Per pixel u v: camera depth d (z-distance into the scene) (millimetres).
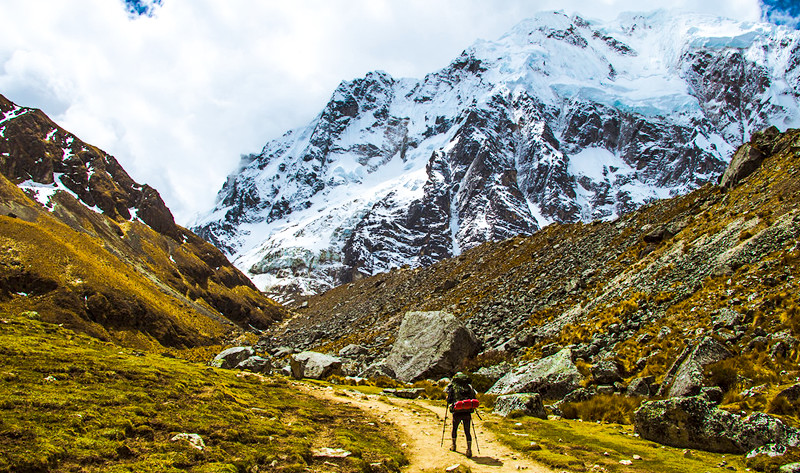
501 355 42688
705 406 16234
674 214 65062
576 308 48094
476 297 76062
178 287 183625
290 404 20516
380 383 38469
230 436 13938
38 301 106500
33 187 176750
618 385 26344
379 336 74000
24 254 115938
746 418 15180
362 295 156750
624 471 13469
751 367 20375
